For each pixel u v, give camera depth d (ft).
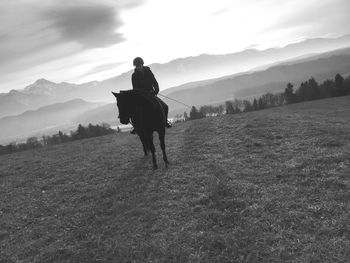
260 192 34.04
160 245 26.66
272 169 40.83
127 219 32.40
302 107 138.62
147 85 45.14
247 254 24.03
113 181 45.24
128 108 42.57
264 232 26.48
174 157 52.47
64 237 30.96
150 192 38.63
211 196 34.50
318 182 34.58
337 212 27.84
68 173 54.19
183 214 31.53
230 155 49.98
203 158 49.98
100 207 36.52
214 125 82.48
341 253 22.59
